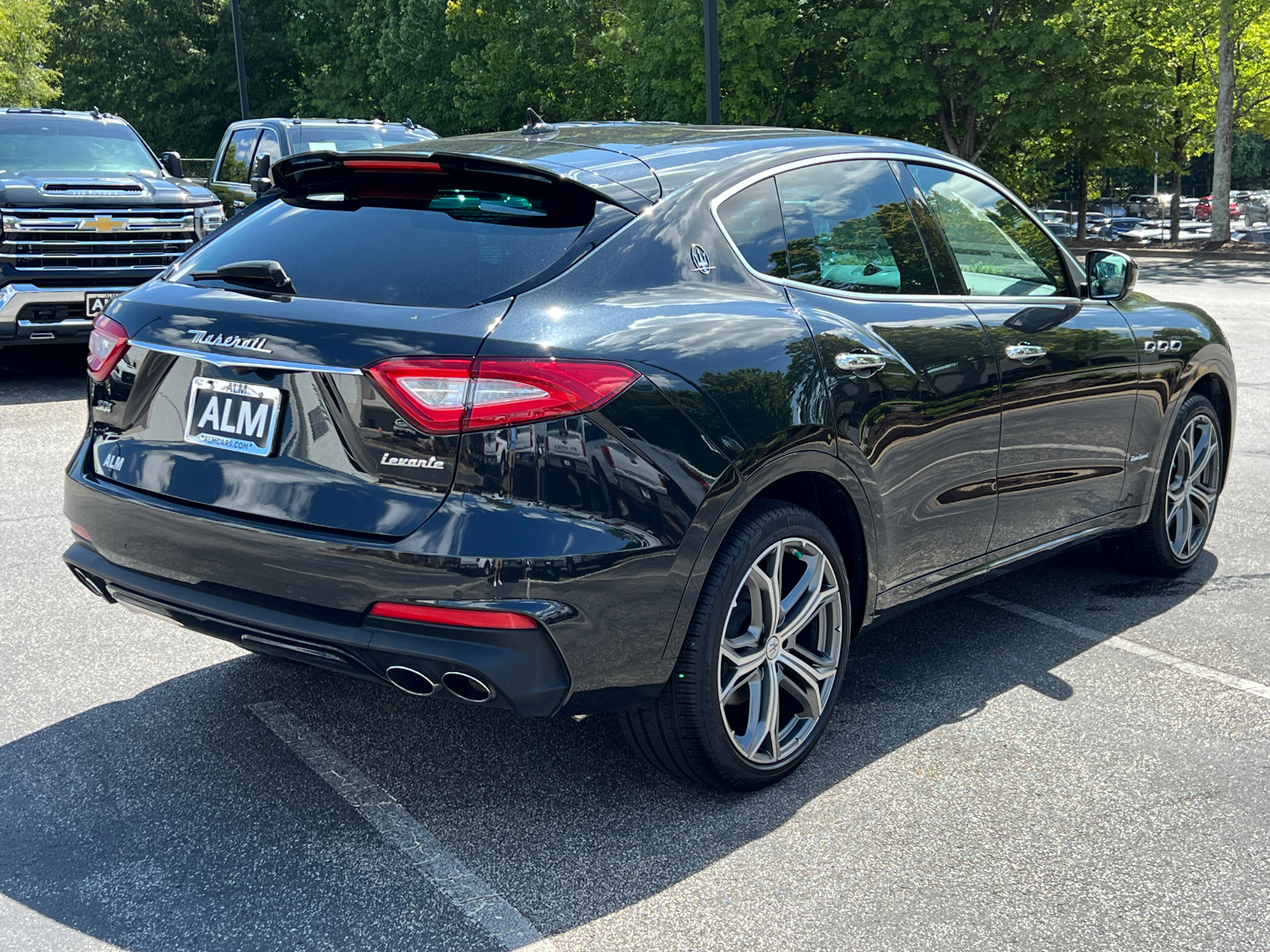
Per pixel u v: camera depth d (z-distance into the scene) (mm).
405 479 2625
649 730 2988
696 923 2568
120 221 9430
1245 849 2879
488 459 2574
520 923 2561
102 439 3209
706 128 3785
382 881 2723
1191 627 4469
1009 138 30047
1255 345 11648
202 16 47281
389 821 2998
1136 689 3877
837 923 2562
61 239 9266
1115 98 28719
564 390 2598
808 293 3324
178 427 2982
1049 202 65250
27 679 3842
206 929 2521
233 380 2863
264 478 2789
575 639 2643
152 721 3551
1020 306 4020
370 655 2664
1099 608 4676
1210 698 3803
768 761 3158
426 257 2896
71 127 10836
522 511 2582
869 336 3369
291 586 2729
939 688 3885
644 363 2750
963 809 3076
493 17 35312
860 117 30203
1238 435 7766
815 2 30406
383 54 40469
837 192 3570
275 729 3516
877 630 4445
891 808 3086
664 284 2979
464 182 3104
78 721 3537
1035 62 29203
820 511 3414
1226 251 28219
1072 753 3404
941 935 2521
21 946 2441
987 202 4141
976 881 2736
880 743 3477
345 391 2674
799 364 3090
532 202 3025
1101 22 28406
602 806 3090
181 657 4066
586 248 2879
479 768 3299
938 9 28094
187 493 2926
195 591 2924
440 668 2609
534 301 2723
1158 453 4719
